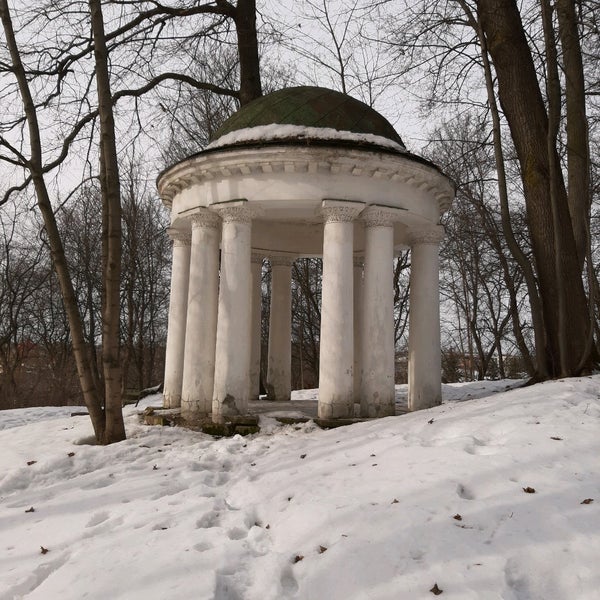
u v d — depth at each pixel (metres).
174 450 8.05
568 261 10.06
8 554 4.54
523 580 3.46
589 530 3.85
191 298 10.38
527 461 5.17
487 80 10.05
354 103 10.62
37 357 32.84
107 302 8.82
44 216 8.91
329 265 9.50
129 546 4.40
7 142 8.80
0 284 25.30
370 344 9.64
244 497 5.67
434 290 11.09
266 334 30.47
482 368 26.38
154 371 37.69
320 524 4.46
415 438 6.58
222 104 22.38
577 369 9.24
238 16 16.03
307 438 8.02
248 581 3.87
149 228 27.36
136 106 14.41
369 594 3.46
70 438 9.39
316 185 9.49
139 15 13.95
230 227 9.78
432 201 10.89
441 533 4.03
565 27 10.73
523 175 10.69
